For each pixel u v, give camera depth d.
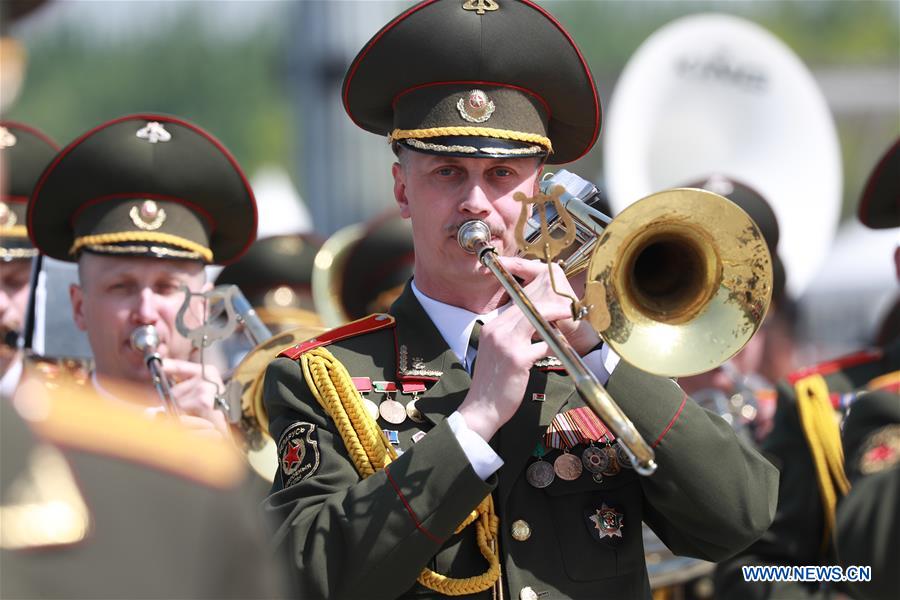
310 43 31.31
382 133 12.13
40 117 103.19
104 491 5.06
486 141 10.83
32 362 14.48
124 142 14.32
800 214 25.25
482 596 10.49
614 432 9.48
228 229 15.16
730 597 15.61
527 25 11.13
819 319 41.56
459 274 10.92
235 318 14.06
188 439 5.40
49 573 4.86
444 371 11.07
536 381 11.06
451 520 9.96
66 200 14.36
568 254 11.12
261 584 5.43
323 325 22.30
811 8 101.88
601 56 95.00
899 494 10.11
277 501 10.73
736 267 10.11
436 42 10.98
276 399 11.27
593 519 10.73
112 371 14.19
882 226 18.41
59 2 5.13
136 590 5.01
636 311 10.05
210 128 107.94
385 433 10.80
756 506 10.84
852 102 56.25
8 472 4.88
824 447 15.84
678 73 24.88
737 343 10.05
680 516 10.78
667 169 24.78
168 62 106.94
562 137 12.02
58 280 14.96
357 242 22.44
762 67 25.22
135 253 14.13
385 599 10.04
